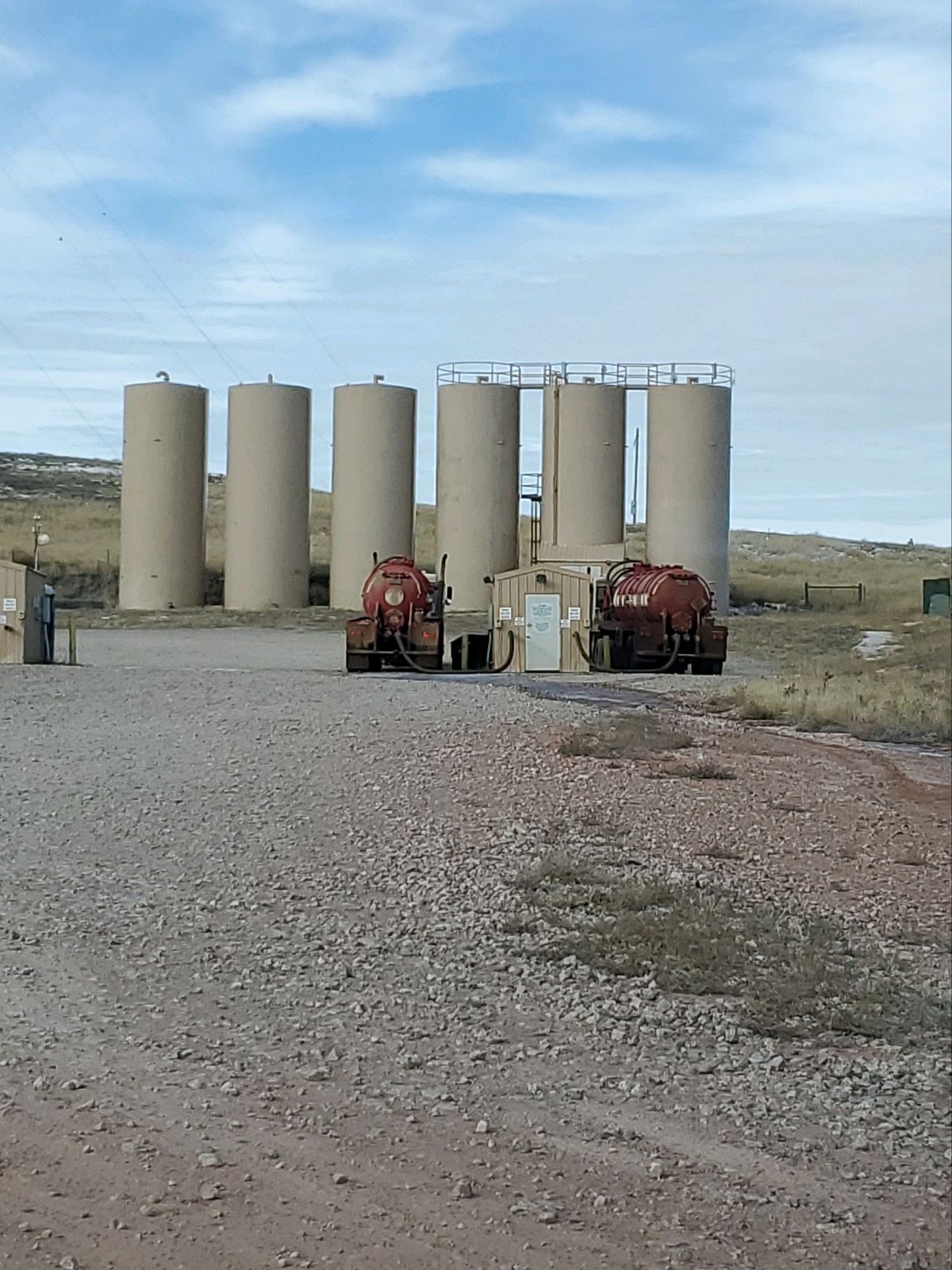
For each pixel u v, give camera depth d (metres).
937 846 16.02
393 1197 5.95
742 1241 5.78
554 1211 5.91
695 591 41.12
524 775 18.72
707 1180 6.44
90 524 101.38
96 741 21.03
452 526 65.88
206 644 49.94
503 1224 5.75
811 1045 8.80
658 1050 8.44
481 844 14.32
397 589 38.94
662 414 66.62
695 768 19.84
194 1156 6.26
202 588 69.81
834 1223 6.05
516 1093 7.48
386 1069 7.71
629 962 10.22
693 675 40.69
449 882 12.55
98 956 9.79
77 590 79.75
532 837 14.70
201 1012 8.60
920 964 11.18
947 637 48.81
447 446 66.12
